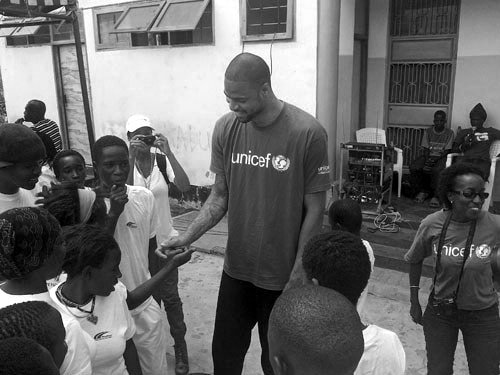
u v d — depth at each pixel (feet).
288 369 3.90
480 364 8.04
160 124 22.08
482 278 7.80
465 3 19.71
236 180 7.55
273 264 7.50
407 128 21.93
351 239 5.50
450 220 7.99
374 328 5.38
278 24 17.72
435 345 8.29
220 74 19.80
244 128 7.34
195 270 16.19
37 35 26.02
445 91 20.89
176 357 10.71
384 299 13.87
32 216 5.01
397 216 17.66
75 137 26.35
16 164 7.33
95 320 6.31
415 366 10.80
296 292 4.17
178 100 21.30
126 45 22.38
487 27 19.43
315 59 17.10
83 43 23.90
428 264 14.78
